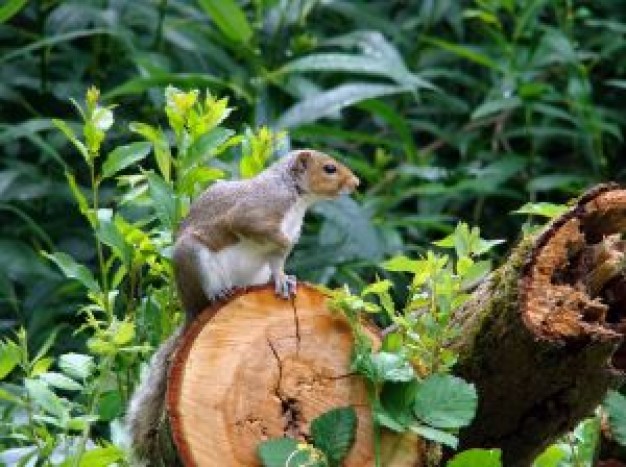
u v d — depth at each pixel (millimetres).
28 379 7035
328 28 14086
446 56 13891
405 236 13141
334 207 11219
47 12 12945
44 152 11766
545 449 7426
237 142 8086
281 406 6816
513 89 13266
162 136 7895
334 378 6895
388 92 11594
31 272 10938
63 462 6922
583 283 7082
